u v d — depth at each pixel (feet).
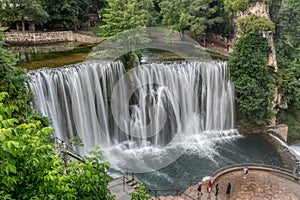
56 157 26.55
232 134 125.29
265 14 131.03
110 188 66.80
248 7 134.51
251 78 124.88
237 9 138.00
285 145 120.37
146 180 89.04
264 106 126.11
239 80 125.49
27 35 141.90
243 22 130.52
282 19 142.00
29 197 23.43
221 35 157.69
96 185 30.35
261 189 84.58
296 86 136.36
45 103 91.86
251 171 93.45
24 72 65.98
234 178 89.56
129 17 109.19
